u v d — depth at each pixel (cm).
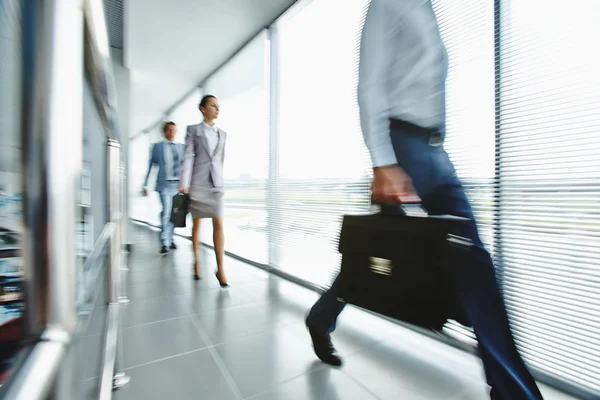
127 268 312
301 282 258
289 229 277
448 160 112
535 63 129
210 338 165
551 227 124
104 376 76
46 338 24
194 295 233
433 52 112
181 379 129
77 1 27
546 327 127
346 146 218
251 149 347
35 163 25
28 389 18
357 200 209
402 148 108
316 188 245
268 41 320
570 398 120
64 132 26
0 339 23
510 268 137
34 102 25
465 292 91
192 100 539
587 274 116
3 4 30
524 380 93
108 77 55
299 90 270
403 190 108
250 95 352
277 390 124
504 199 138
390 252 99
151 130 796
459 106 154
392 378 132
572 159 119
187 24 319
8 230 50
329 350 141
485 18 145
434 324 92
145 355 147
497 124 140
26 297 24
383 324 185
